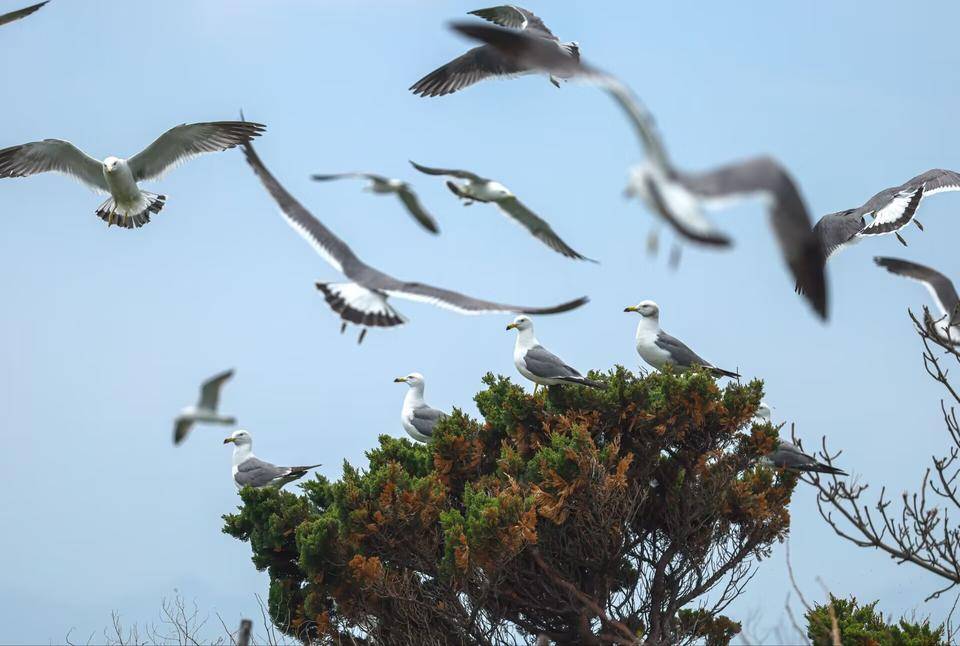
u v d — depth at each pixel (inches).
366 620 781.3
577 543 761.6
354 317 412.2
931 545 576.7
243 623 573.0
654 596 780.6
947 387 585.6
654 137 247.3
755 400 779.4
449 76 673.6
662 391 776.9
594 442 786.8
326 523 765.9
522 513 714.8
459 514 736.3
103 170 732.0
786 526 791.7
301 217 448.5
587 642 749.9
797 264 265.1
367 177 408.5
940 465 582.2
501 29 352.2
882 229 760.3
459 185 525.7
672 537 789.9
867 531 580.1
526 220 532.1
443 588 760.3
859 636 731.4
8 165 734.5
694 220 233.6
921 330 585.9
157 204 746.8
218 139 735.7
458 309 403.9
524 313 393.1
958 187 776.3
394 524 764.0
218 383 325.7
